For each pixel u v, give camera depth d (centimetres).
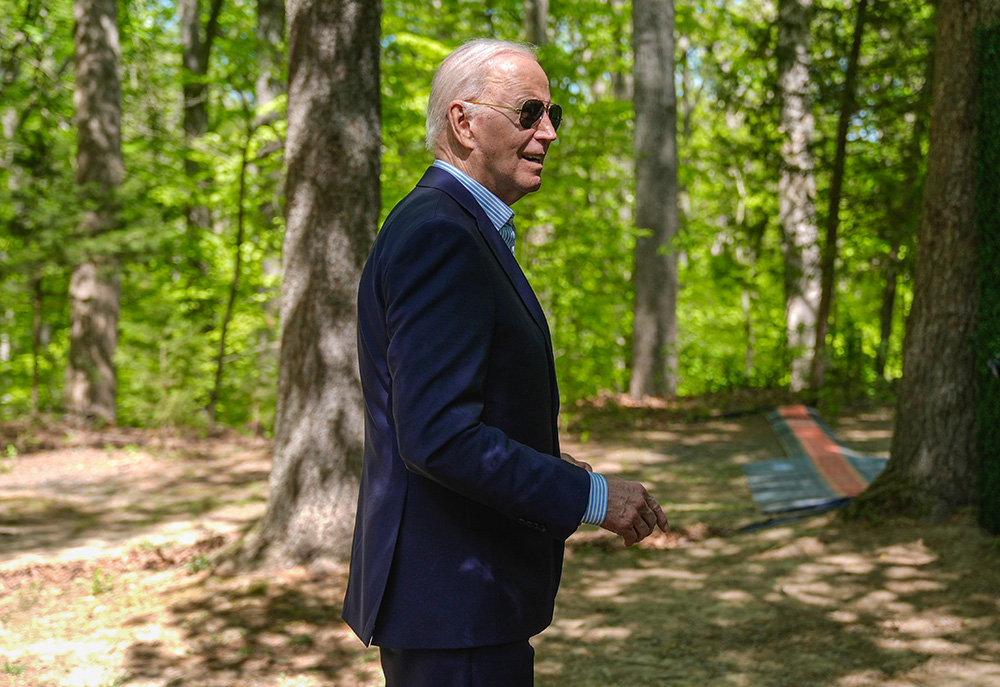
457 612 156
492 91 171
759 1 2084
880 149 1153
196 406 1134
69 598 498
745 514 640
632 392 1511
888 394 1262
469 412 145
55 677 380
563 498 149
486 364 151
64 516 728
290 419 532
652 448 1003
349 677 380
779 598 464
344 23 529
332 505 525
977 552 481
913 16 1060
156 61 1792
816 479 744
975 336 524
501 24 1579
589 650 410
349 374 534
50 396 1560
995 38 494
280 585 490
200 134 1698
